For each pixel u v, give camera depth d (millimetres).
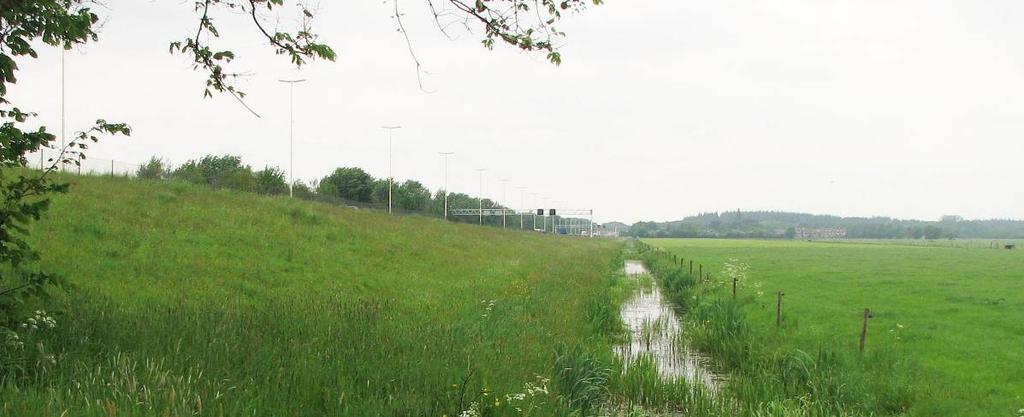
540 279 28422
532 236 91875
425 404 7742
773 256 63156
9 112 7605
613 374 11617
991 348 14352
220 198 32344
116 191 26516
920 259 56156
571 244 89688
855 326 17531
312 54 7938
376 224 39219
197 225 23922
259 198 35812
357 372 8758
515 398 8281
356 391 8000
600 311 18078
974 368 12586
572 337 14500
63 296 10898
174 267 17406
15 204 7688
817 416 9945
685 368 13766
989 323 17812
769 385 11398
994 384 11375
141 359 7766
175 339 9016
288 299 16000
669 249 86062
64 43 7445
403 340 11250
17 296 7594
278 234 26219
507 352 11562
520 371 10289
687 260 53781
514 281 26328
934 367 12680
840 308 21078
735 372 13195
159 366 7422
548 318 16672
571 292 24016
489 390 8492
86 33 7445
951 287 27922
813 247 98812
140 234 20203
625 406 10695
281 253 22781
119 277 15438
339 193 101812
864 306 21625
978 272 37656
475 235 56719
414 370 9062
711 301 21297
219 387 7129
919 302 22625
